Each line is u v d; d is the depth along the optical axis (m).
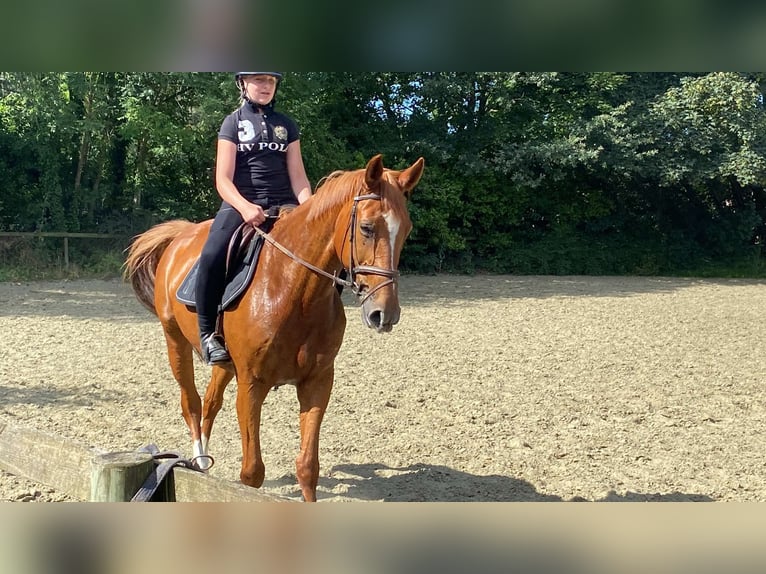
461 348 8.97
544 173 21.12
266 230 3.51
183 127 15.77
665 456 4.91
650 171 20.23
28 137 16.70
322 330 3.29
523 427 5.56
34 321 10.07
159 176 18.45
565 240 21.62
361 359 8.12
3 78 15.38
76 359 7.66
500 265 21.28
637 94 21.16
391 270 2.91
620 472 4.58
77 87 15.62
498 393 6.64
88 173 17.94
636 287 17.59
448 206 20.36
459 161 19.98
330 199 3.20
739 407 6.29
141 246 4.70
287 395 6.40
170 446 4.90
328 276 3.14
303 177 3.80
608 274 21.55
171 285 4.18
